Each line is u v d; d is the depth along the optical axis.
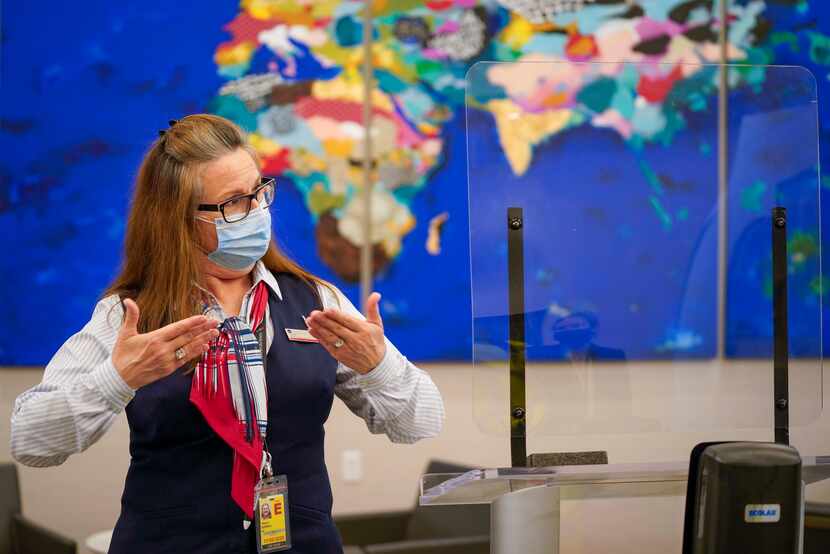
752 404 1.50
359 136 3.75
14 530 3.46
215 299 1.59
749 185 1.51
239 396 1.52
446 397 3.80
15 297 3.63
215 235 1.54
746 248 1.51
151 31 3.64
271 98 3.70
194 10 3.66
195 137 1.55
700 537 1.32
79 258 3.65
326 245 3.73
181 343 1.38
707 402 1.48
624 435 1.45
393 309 3.75
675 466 1.40
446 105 3.76
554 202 1.45
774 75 1.52
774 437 1.50
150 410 1.50
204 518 1.50
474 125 1.44
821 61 3.73
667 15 3.72
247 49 3.69
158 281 1.54
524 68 1.45
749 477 1.30
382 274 3.75
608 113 1.46
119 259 3.66
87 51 3.63
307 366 1.58
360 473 3.82
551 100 1.46
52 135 3.63
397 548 3.03
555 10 3.73
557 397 1.44
